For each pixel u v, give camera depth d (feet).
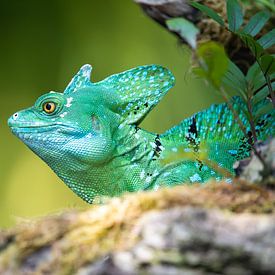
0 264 13.88
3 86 44.32
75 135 23.84
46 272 13.53
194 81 39.78
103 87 24.30
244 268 12.43
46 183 42.65
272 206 14.49
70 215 14.64
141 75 24.25
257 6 25.68
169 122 39.68
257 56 18.99
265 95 19.65
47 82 44.01
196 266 12.51
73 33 43.70
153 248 12.66
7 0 44.65
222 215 12.83
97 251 13.55
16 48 44.42
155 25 42.04
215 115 23.62
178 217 12.67
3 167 43.47
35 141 24.21
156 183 23.58
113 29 42.91
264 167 15.69
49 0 44.34
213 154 23.25
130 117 24.21
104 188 24.27
